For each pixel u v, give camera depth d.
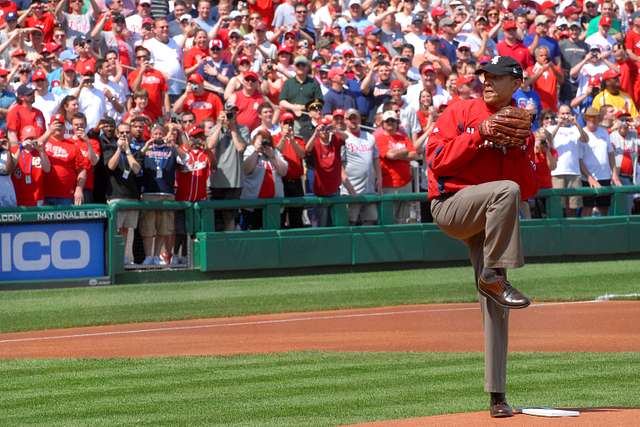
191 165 46.94
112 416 20.00
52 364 26.98
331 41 58.31
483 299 18.11
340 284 46.19
